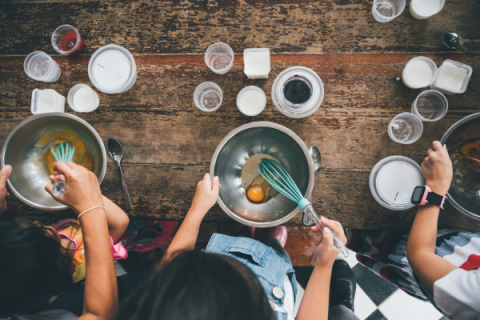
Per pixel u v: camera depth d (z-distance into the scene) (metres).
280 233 1.25
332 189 0.99
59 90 1.06
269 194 1.00
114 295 0.77
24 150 0.98
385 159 0.96
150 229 1.34
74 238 1.06
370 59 1.00
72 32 1.07
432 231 0.84
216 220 1.01
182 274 0.47
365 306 1.65
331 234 0.79
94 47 1.06
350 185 0.98
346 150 0.99
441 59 0.98
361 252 1.19
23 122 0.93
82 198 0.80
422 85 0.95
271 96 1.01
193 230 0.88
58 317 0.97
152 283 0.49
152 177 1.03
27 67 1.05
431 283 0.79
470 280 0.73
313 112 0.98
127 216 1.01
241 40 1.03
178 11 1.05
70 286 1.04
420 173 0.94
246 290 0.47
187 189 1.02
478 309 0.70
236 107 1.02
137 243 1.34
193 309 0.43
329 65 1.00
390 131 0.95
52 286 0.88
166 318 0.43
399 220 0.96
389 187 0.94
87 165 1.02
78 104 1.03
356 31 1.00
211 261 0.49
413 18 0.99
